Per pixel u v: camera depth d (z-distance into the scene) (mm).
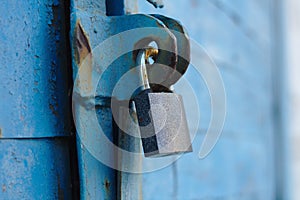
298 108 3096
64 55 505
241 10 1723
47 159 482
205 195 1126
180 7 1040
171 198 891
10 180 450
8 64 456
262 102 2084
